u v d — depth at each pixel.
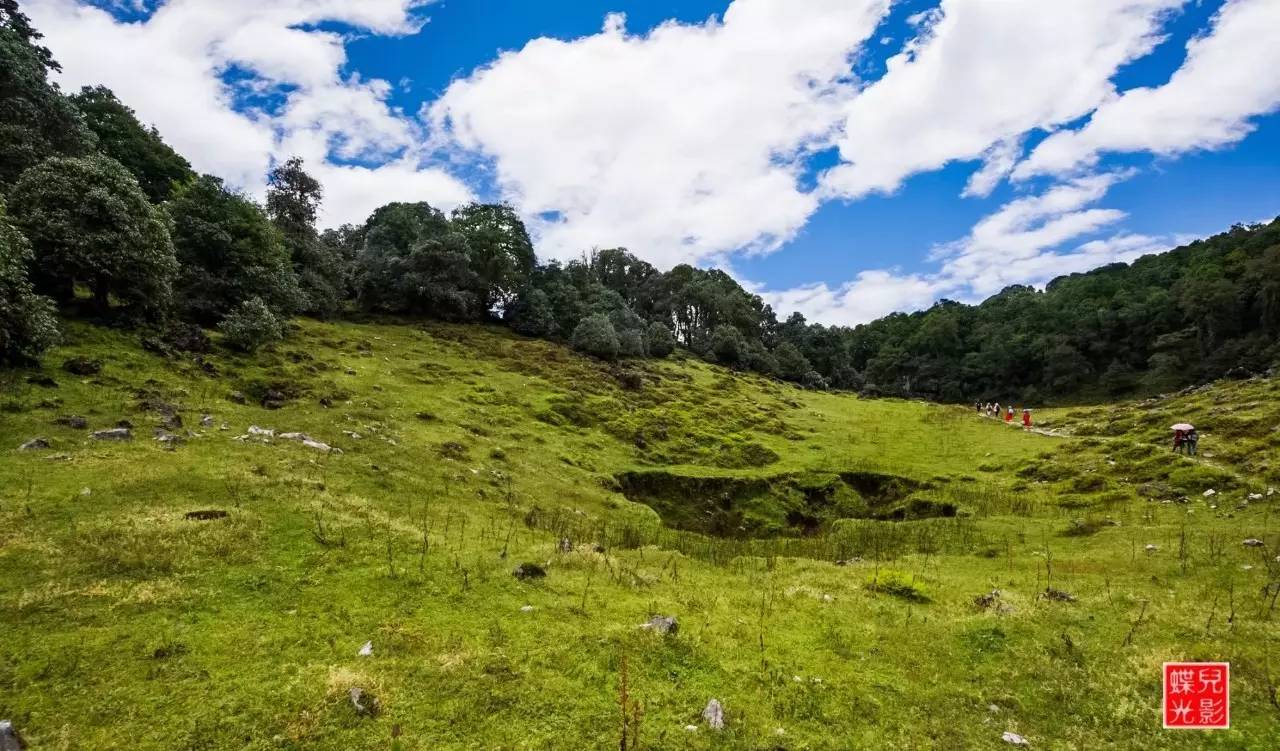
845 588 16.33
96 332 32.19
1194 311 94.25
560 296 88.56
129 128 67.44
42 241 30.95
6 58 41.69
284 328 48.16
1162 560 18.05
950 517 31.25
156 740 7.82
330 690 8.87
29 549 12.55
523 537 18.92
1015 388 117.31
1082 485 32.84
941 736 9.28
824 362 127.00
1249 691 10.22
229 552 13.44
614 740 8.33
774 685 10.29
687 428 51.69
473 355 62.09
